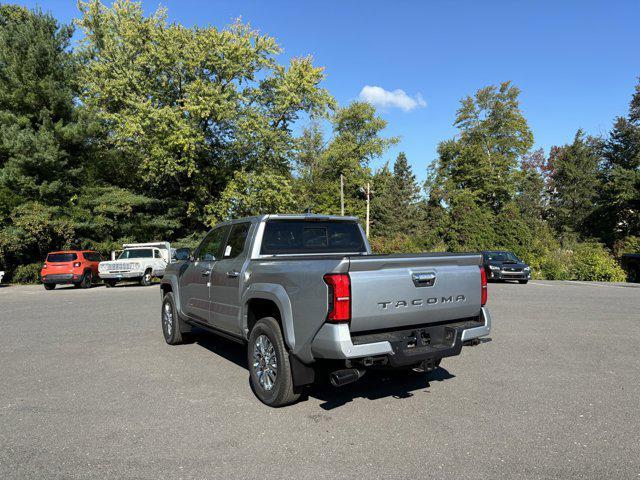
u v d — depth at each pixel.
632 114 45.12
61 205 26.78
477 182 50.53
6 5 31.89
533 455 3.46
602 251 27.28
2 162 26.72
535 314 10.69
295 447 3.64
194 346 7.41
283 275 4.49
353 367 4.07
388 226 62.44
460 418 4.24
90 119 27.23
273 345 4.54
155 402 4.72
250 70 30.23
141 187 31.77
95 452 3.56
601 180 45.81
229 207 29.44
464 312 4.72
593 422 4.12
